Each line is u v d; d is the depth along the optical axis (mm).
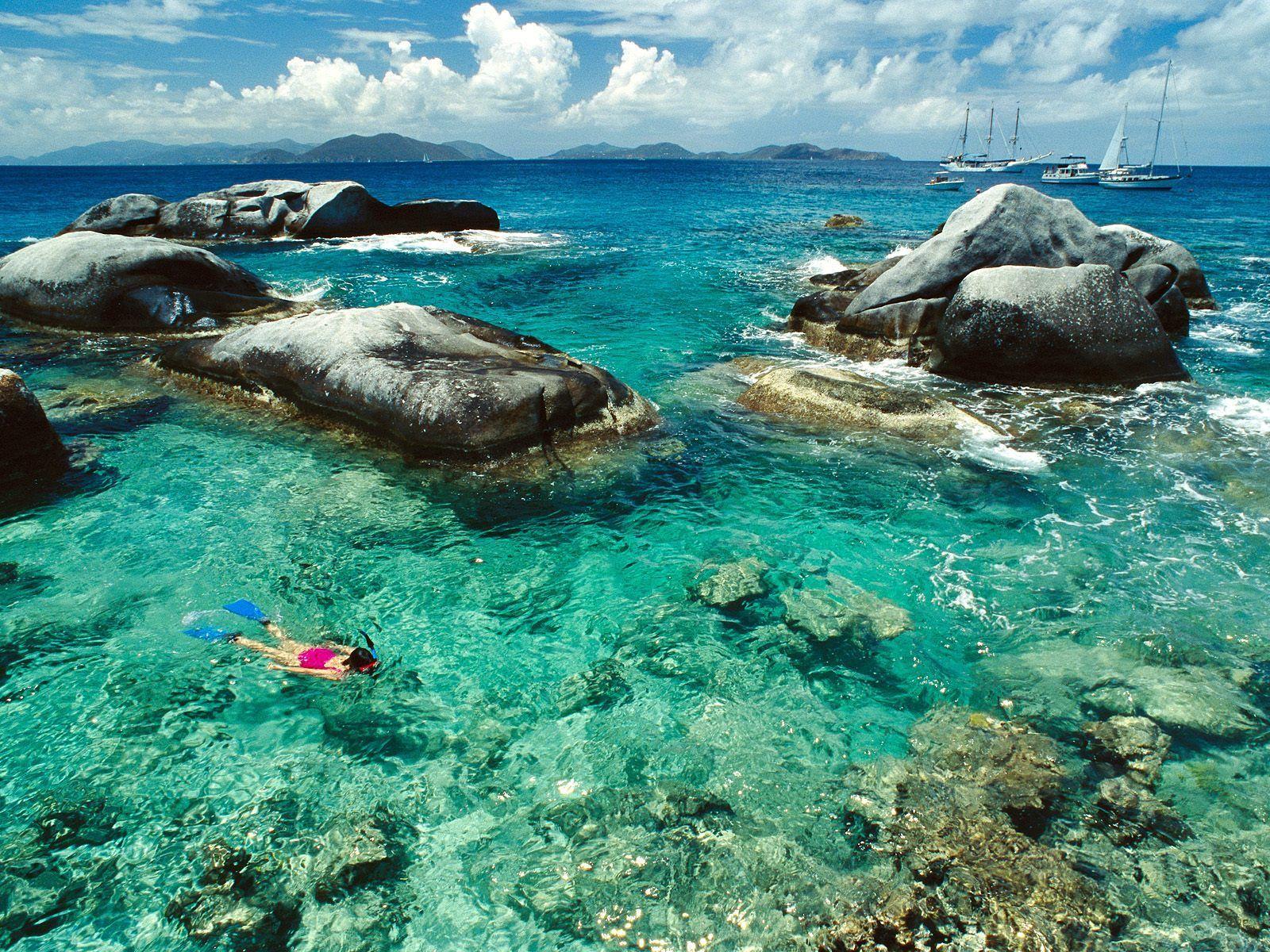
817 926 4043
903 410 10766
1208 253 27594
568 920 4129
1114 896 4129
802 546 7832
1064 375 12156
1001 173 124312
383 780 5020
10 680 5742
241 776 5008
